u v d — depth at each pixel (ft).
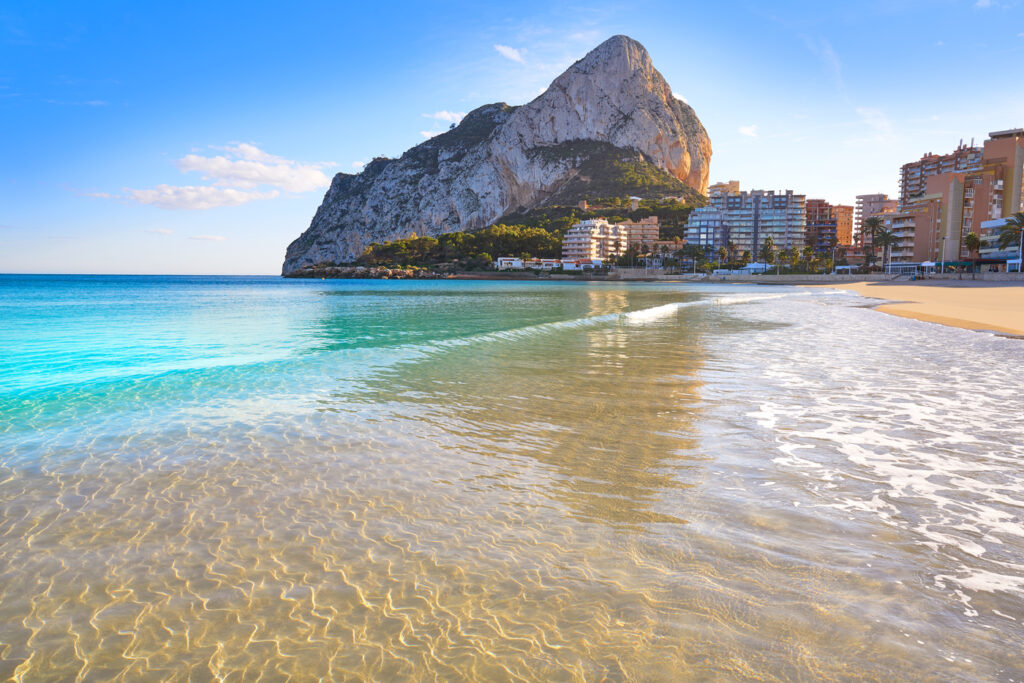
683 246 574.15
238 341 61.67
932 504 16.43
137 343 59.88
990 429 24.61
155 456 21.71
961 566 12.84
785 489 17.74
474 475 19.48
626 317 97.09
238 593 12.14
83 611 11.53
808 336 64.23
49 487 18.43
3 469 20.13
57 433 24.86
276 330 74.59
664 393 32.91
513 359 46.91
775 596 11.66
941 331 68.28
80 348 55.42
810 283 427.74
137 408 29.71
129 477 19.38
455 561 13.42
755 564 13.00
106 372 40.70
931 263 344.90
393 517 16.03
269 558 13.66
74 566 13.33
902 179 534.37
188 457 21.59
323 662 9.93
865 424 25.62
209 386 35.60
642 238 650.84
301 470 20.11
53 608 11.62
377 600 11.83
